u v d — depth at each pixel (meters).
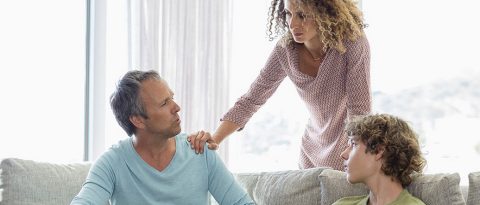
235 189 2.51
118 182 2.48
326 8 2.58
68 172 2.87
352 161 2.37
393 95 3.97
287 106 4.00
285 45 2.79
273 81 2.92
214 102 3.77
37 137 3.68
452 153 3.91
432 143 3.93
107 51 3.85
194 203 2.49
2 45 3.57
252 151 4.04
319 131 2.86
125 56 3.72
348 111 2.66
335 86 2.70
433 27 3.92
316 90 2.75
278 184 2.73
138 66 3.62
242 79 3.90
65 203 2.81
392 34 3.96
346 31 2.59
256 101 2.94
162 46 3.65
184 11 3.70
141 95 2.40
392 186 2.35
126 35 3.67
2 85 3.58
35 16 3.66
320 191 2.64
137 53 3.62
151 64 3.62
